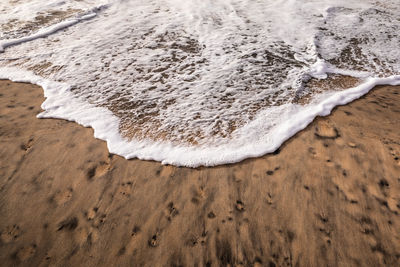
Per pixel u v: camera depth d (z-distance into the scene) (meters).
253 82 3.43
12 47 4.35
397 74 3.56
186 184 2.13
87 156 2.41
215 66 3.79
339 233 1.72
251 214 1.88
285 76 3.52
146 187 2.11
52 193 2.07
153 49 4.24
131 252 1.69
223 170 2.25
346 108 2.87
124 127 2.79
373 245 1.64
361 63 3.82
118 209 1.95
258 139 2.57
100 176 2.21
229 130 2.72
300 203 1.92
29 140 2.56
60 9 5.84
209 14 5.41
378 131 2.48
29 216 1.91
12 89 3.37
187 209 1.93
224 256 1.65
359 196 1.93
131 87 3.42
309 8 5.62
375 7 5.75
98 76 3.62
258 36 4.54
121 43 4.41
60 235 1.79
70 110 3.02
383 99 3.00
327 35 4.56
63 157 2.39
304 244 1.68
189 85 3.42
